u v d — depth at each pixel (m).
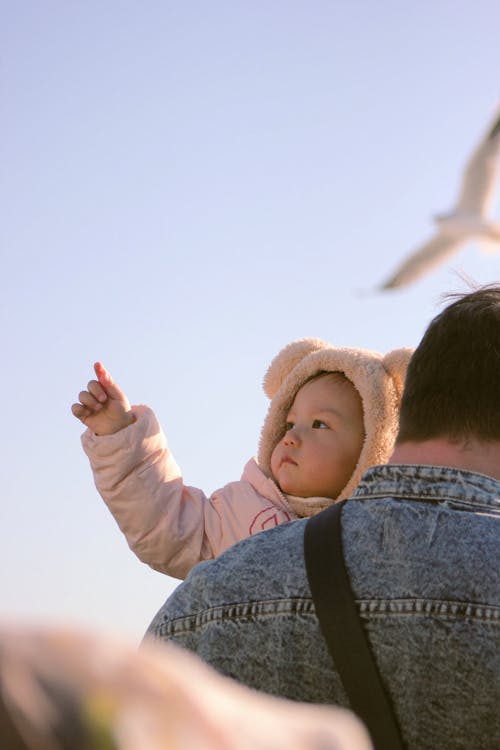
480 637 1.68
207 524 3.49
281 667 1.76
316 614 1.76
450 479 1.83
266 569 1.84
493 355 1.90
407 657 1.69
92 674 0.56
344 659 1.71
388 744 1.67
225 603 1.84
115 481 3.34
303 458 3.57
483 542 1.76
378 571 1.76
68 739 0.54
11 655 0.56
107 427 3.36
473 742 1.66
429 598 1.71
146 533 3.39
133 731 0.55
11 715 0.54
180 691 0.58
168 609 1.92
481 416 1.88
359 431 3.62
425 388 1.92
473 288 2.24
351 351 3.66
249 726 0.60
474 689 1.67
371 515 1.83
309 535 1.84
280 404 3.73
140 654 0.59
